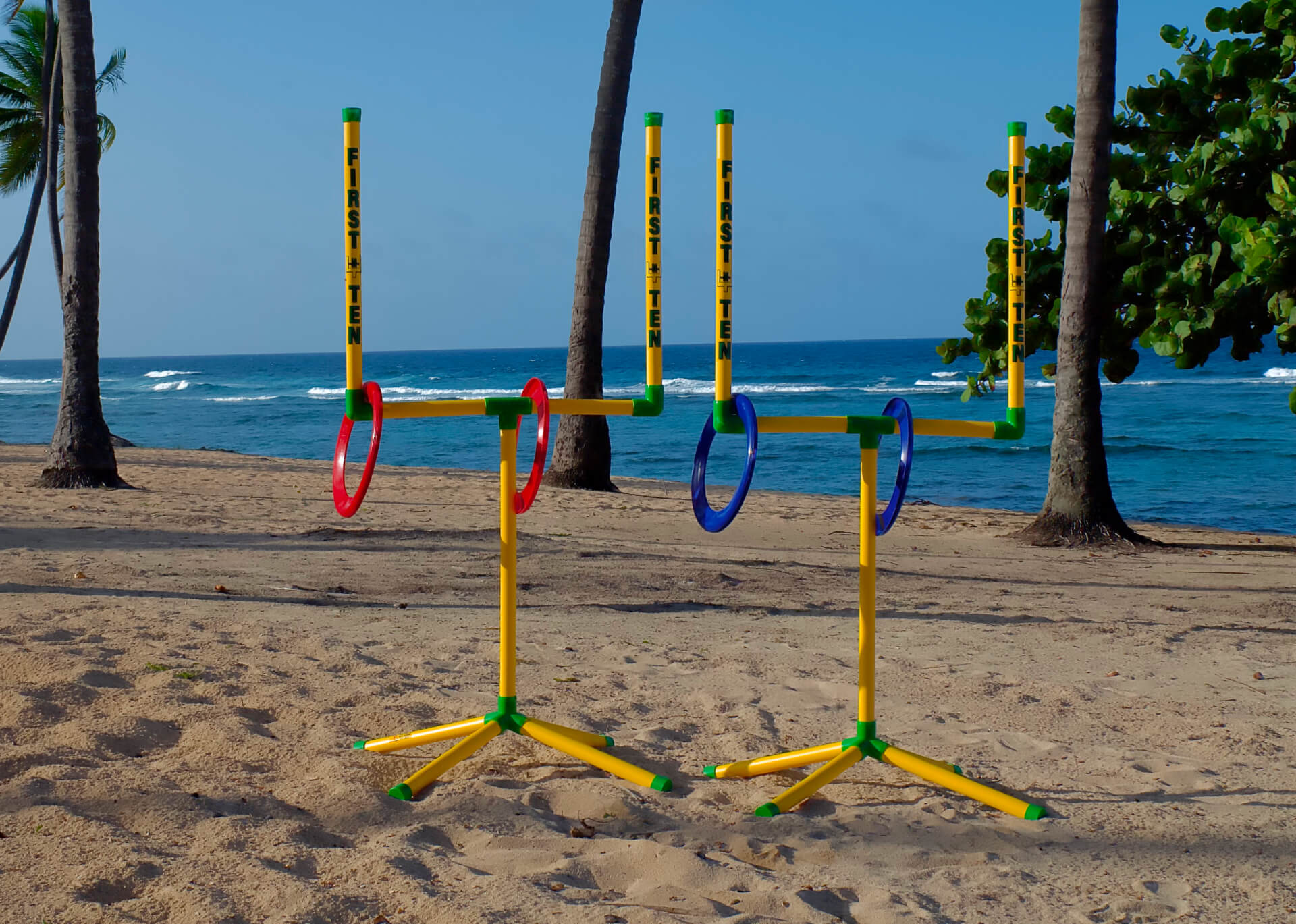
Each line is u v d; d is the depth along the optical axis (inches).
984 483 874.1
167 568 276.8
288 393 2630.4
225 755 135.8
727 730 157.0
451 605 244.2
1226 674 194.9
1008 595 284.8
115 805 117.0
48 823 111.1
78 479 495.2
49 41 915.4
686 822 122.3
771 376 2977.4
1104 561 370.3
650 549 347.3
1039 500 768.9
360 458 1120.2
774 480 927.0
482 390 2667.3
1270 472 929.5
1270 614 261.7
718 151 125.1
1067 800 130.7
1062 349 413.4
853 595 275.9
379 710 157.6
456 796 125.5
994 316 437.4
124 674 167.9
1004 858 113.8
